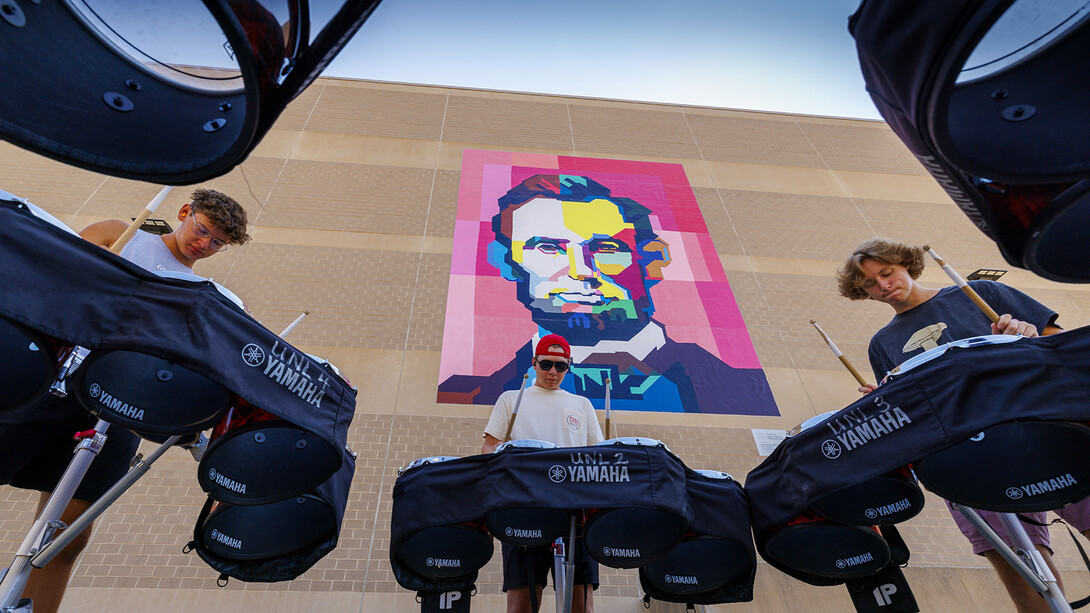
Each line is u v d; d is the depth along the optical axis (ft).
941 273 16.40
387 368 12.75
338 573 9.63
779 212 18.02
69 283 4.66
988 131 3.98
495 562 9.96
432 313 13.94
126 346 4.71
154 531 9.75
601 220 16.80
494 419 8.86
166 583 9.18
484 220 16.33
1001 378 4.93
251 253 14.53
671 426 12.53
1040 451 5.44
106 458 7.11
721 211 17.75
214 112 4.39
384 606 9.34
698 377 13.43
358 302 13.92
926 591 9.88
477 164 18.15
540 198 17.22
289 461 5.96
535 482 5.93
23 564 5.37
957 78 3.75
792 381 13.62
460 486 6.14
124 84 4.22
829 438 5.80
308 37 3.91
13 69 3.73
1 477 6.47
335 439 5.67
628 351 13.73
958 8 3.17
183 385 5.73
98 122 4.07
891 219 18.26
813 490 5.78
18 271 4.42
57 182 14.93
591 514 6.14
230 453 5.87
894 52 3.76
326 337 13.12
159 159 4.16
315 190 16.46
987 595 9.88
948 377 5.13
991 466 5.57
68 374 5.90
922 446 5.12
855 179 19.65
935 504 11.48
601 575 10.12
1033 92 3.98
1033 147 3.94
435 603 6.89
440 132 19.19
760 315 14.97
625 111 21.47
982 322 7.61
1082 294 15.88
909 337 8.24
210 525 6.21
